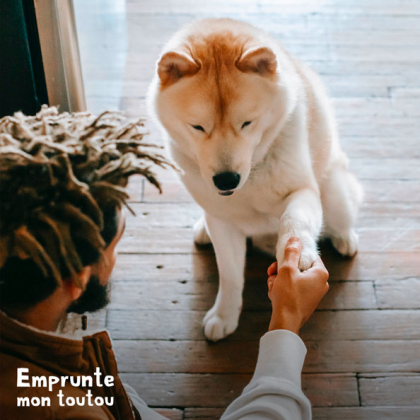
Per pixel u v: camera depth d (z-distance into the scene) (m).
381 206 2.37
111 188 0.82
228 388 1.87
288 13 3.23
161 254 2.24
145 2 3.27
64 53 2.01
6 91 2.13
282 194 1.66
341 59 3.00
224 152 1.41
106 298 1.00
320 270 1.14
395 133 2.65
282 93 1.45
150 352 1.96
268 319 2.04
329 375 1.89
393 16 3.24
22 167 0.77
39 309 0.86
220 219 1.79
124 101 2.80
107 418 0.83
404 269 2.16
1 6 1.87
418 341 1.96
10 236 0.76
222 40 1.47
